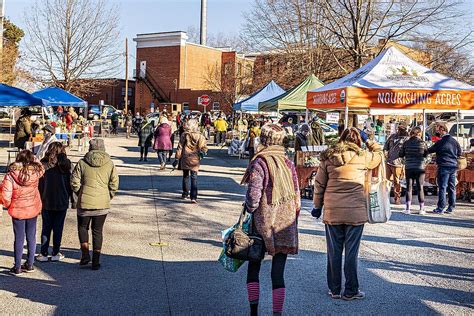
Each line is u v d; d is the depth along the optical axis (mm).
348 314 5566
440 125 11680
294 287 6449
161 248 8211
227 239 5168
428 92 12602
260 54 34719
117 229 9453
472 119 24656
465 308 5801
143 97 62656
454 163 11422
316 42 29781
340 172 5891
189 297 6020
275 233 5133
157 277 6746
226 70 52312
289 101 19047
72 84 39000
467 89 12773
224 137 31828
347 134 6055
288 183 5195
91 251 7949
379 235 9344
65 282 6496
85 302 5801
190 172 12328
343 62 28625
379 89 12453
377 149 6262
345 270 6004
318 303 5887
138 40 61938
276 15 31469
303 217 10930
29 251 6855
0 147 25984
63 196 7340
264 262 7516
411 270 7250
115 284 6441
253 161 5230
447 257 7949
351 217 5848
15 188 6711
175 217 10617
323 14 28266
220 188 14820
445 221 10711
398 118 30672
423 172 11375
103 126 39500
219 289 6320
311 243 8695
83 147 26266
